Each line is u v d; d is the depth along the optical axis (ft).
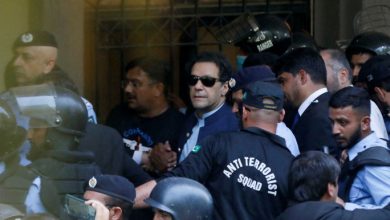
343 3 65.31
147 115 54.70
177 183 38.88
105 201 38.96
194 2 65.82
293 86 49.19
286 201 42.63
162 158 52.03
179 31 66.03
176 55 66.03
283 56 49.65
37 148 39.04
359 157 43.27
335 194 39.34
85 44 65.21
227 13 66.18
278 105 43.62
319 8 66.23
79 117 39.78
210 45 66.03
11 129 37.01
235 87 49.42
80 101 40.04
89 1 65.21
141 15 65.72
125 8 65.67
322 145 47.70
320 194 39.11
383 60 49.93
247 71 49.39
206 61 48.80
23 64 50.72
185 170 43.11
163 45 65.82
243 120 44.19
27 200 36.99
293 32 63.82
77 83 63.87
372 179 42.98
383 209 39.01
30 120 38.93
